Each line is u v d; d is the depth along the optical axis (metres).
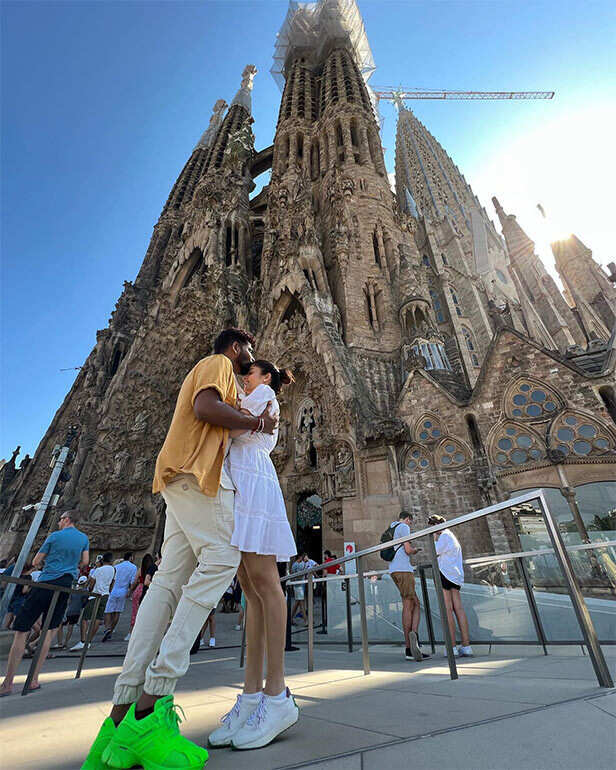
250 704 2.47
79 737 2.58
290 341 27.36
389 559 7.41
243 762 1.85
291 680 4.71
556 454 15.63
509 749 1.73
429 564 7.55
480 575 7.38
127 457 32.97
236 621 17.47
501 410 17.66
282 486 25.34
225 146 63.81
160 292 40.47
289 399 27.16
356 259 32.44
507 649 6.83
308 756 1.85
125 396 35.03
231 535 2.47
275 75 67.75
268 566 2.65
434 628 7.96
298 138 48.91
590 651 2.88
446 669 5.05
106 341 41.47
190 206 51.97
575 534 8.69
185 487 2.54
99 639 13.70
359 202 37.03
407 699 2.96
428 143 94.12
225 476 2.61
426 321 27.22
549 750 1.69
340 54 57.00
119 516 30.56
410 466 18.67
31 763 2.03
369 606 9.12
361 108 46.19
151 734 1.84
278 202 39.12
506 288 68.44
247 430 2.83
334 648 9.60
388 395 25.38
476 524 16.11
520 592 6.75
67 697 4.55
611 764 1.51
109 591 13.73
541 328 53.47
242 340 3.48
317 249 31.67
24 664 8.55
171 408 36.56
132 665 2.15
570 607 6.18
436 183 82.56
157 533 30.19
